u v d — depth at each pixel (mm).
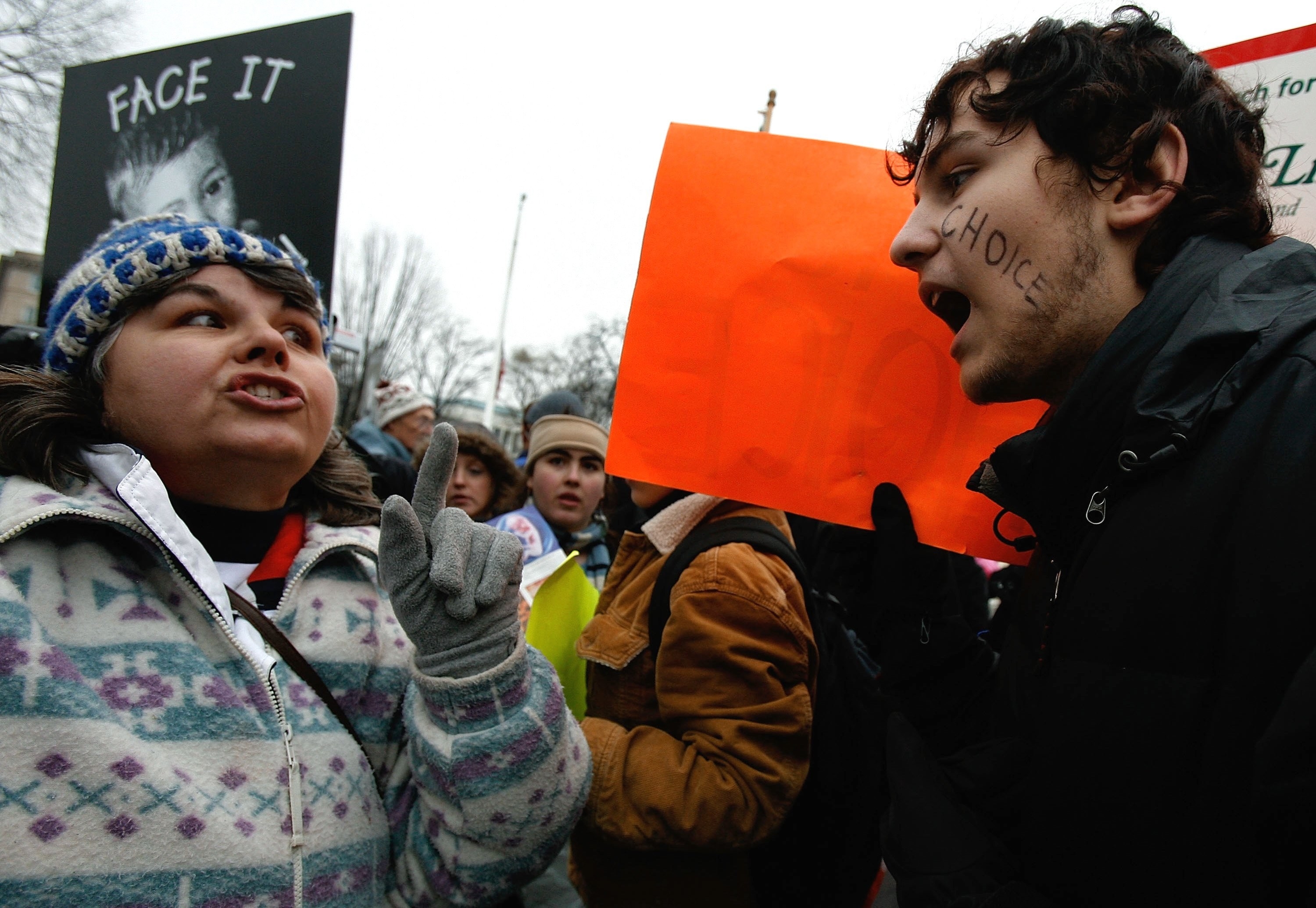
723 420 1271
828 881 1426
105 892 719
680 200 1306
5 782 696
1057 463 799
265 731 877
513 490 3467
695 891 1332
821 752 1452
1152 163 805
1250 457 625
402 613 953
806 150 1303
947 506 1197
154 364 886
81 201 2307
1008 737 921
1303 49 1283
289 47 2211
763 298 1268
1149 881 645
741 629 1284
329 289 2148
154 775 765
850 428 1240
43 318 2289
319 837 896
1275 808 522
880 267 1239
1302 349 629
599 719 1393
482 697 947
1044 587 946
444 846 981
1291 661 565
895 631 1230
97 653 805
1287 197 1277
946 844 856
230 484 959
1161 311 743
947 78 919
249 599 1000
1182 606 644
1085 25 852
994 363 874
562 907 1951
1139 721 656
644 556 1602
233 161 2213
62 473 886
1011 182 841
